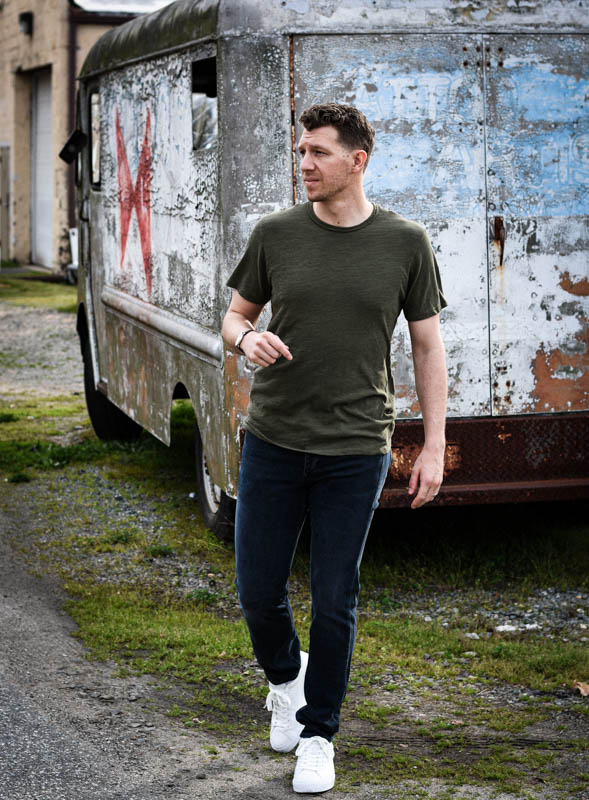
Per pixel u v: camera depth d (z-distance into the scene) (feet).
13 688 14.30
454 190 17.74
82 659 15.61
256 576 11.70
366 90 17.43
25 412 34.42
